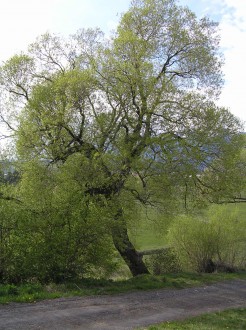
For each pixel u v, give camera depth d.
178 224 24.22
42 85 18.55
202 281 18.22
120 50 18.55
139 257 21.20
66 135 18.69
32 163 17.22
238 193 22.38
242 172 21.16
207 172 20.86
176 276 18.92
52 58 21.08
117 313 10.95
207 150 19.53
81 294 12.81
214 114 19.30
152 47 19.20
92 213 14.74
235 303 14.10
